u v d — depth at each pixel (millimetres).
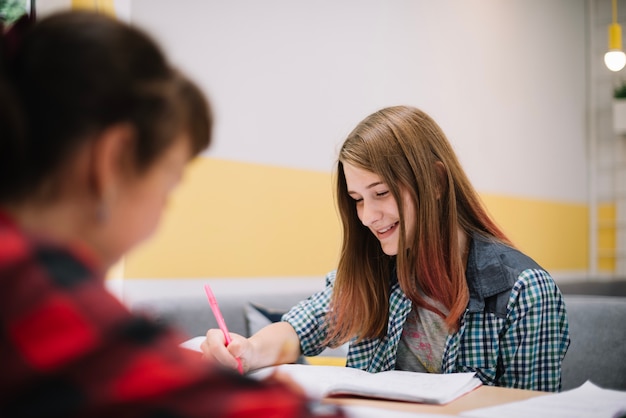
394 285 1385
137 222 491
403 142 1258
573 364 1803
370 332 1380
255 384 417
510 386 1234
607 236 4801
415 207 1269
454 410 834
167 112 480
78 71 444
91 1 2035
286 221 2639
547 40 4461
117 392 362
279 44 2629
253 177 2516
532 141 4273
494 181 3920
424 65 3389
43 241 404
